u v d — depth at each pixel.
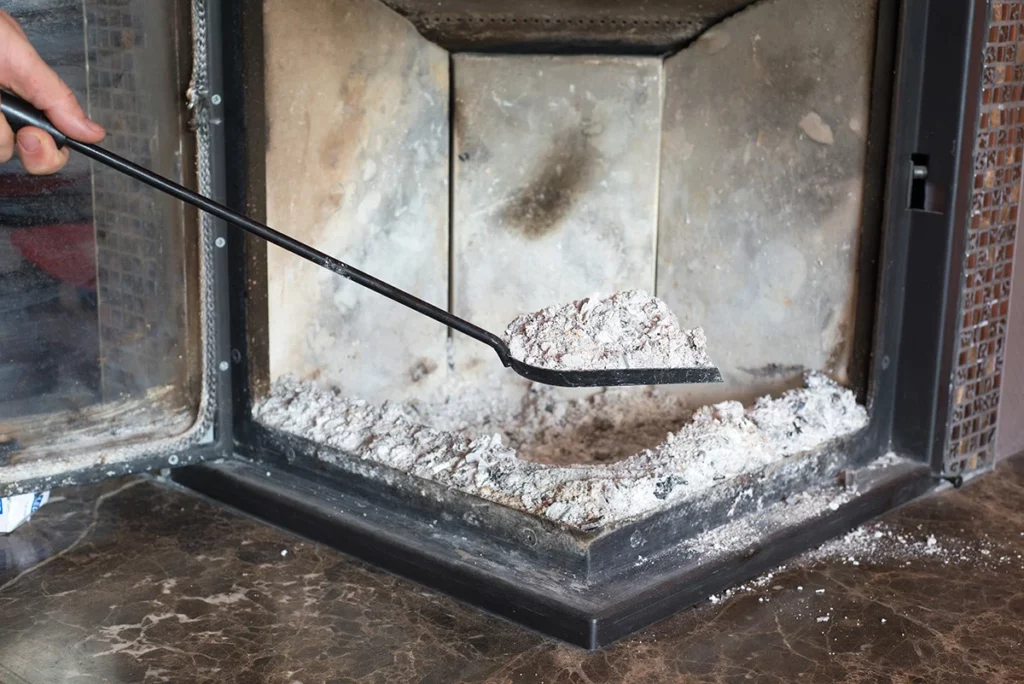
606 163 1.95
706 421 1.68
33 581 1.52
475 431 1.92
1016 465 1.98
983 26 1.66
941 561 1.62
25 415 1.61
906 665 1.36
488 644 1.39
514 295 1.98
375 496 1.63
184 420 1.75
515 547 1.49
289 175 1.74
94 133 1.36
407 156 1.88
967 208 1.73
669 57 1.92
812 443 1.71
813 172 1.80
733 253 1.92
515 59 1.89
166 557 1.59
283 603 1.47
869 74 1.71
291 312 1.80
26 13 1.51
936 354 1.78
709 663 1.35
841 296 1.81
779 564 1.59
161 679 1.30
